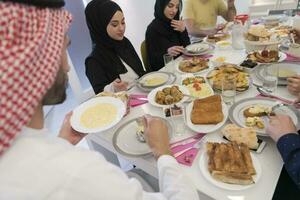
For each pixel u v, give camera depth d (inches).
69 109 121.4
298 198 38.7
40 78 17.1
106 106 46.3
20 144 17.4
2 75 15.2
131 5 143.5
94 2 69.9
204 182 31.5
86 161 18.7
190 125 41.1
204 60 66.2
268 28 78.5
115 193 18.8
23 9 16.4
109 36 72.3
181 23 88.4
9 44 15.5
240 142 35.6
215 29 92.3
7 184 16.2
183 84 55.7
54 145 18.8
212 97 45.7
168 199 26.2
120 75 74.2
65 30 20.6
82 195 17.6
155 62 88.4
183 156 35.8
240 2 135.1
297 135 32.4
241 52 68.6
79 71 130.7
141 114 48.1
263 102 44.2
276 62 57.1
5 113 15.6
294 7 108.2
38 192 16.4
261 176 30.9
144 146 39.3
